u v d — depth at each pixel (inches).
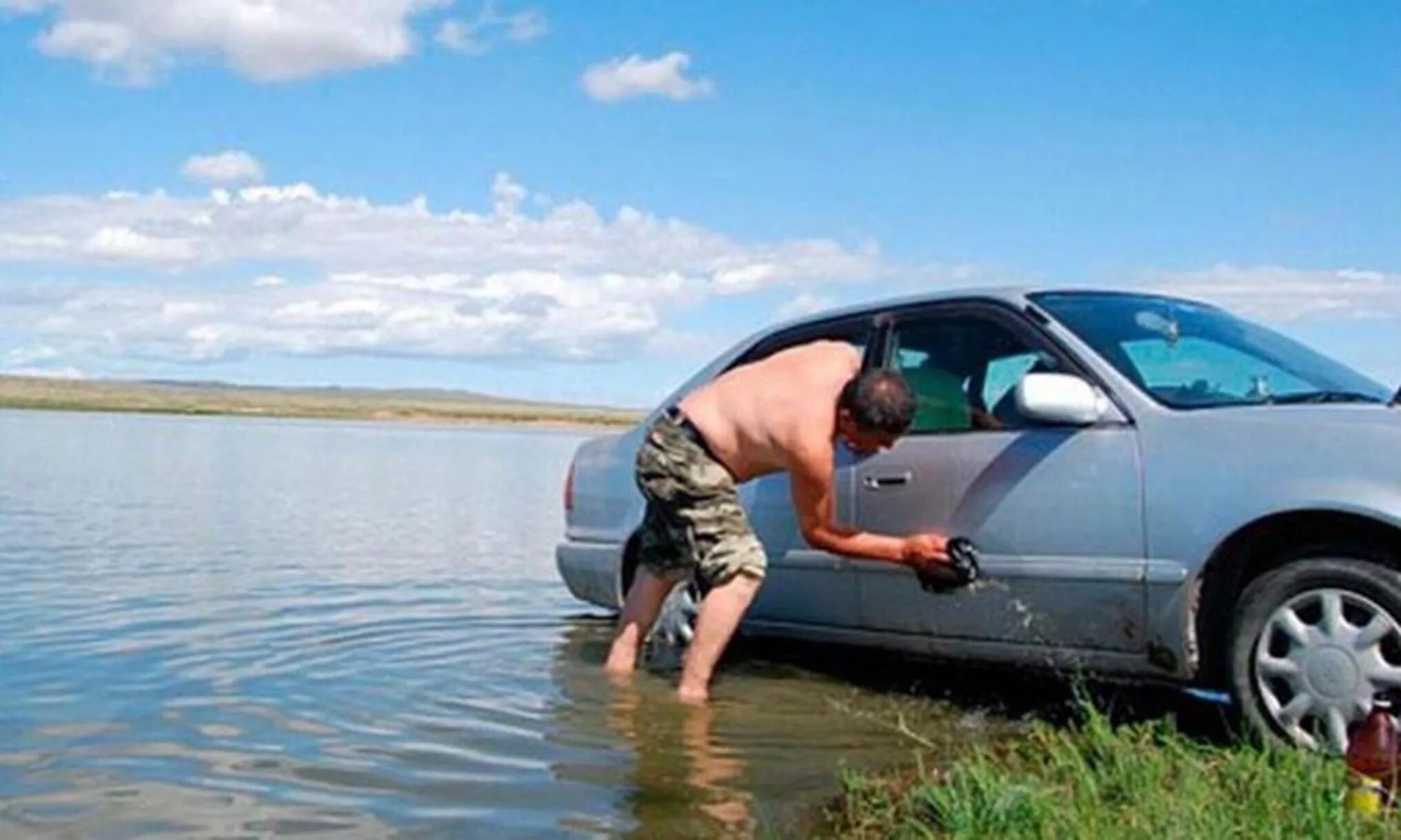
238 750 200.5
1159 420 202.8
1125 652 204.8
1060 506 209.3
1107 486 204.5
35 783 182.7
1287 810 151.3
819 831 162.7
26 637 293.0
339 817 169.0
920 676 252.2
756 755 198.1
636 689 243.6
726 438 235.0
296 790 180.5
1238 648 190.4
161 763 193.6
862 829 163.0
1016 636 217.9
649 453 241.3
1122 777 167.2
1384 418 185.6
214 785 182.9
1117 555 202.5
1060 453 211.0
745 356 268.1
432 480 989.8
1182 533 195.8
